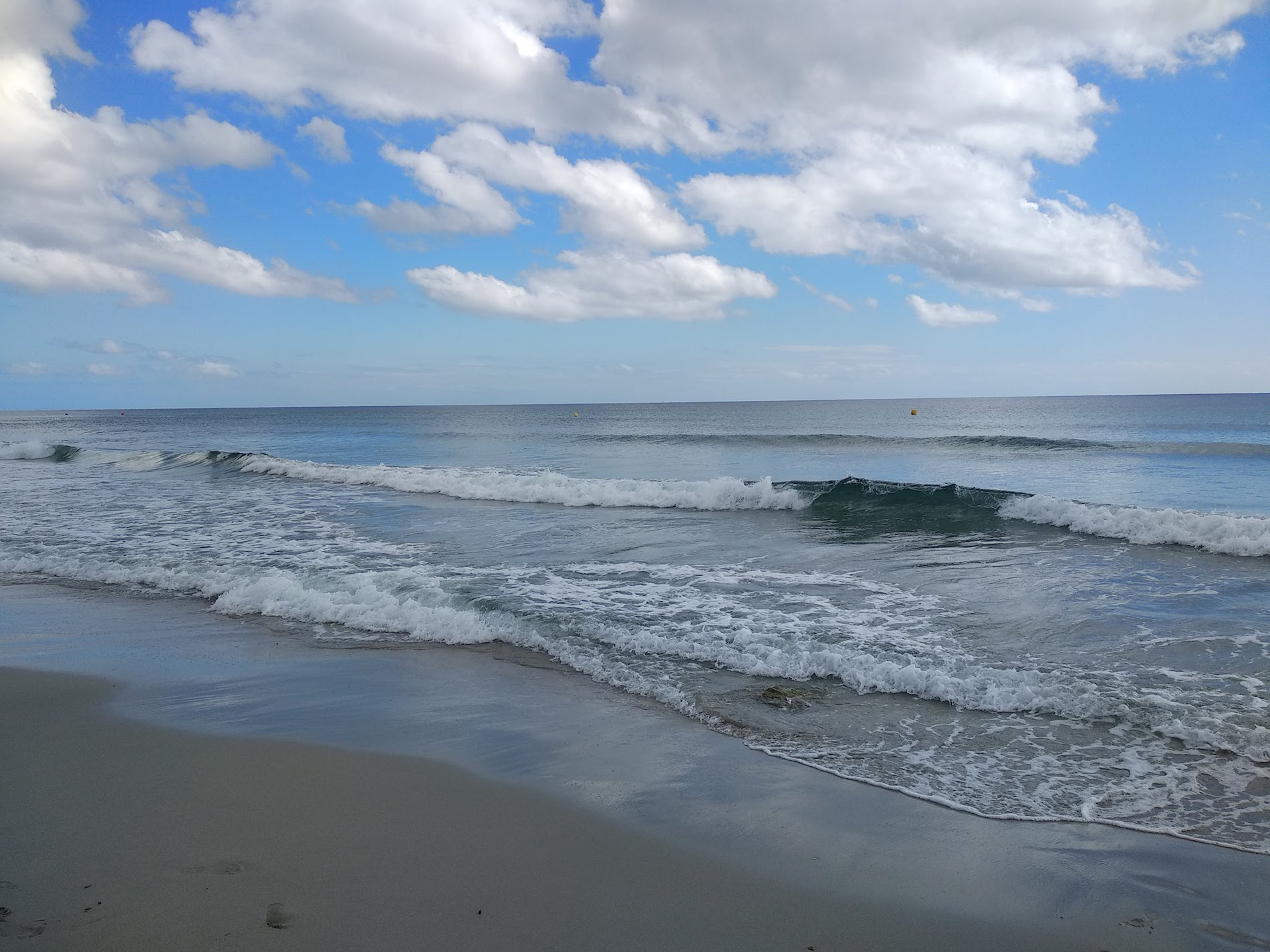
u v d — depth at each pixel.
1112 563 11.09
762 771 5.01
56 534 13.96
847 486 17.17
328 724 5.77
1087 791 4.71
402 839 4.13
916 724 5.77
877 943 3.31
